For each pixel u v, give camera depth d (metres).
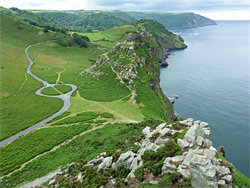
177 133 35.50
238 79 185.38
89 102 101.00
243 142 91.00
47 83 134.62
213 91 157.38
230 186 24.88
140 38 150.38
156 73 139.88
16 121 81.75
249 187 38.03
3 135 70.75
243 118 113.81
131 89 107.38
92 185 31.62
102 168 35.53
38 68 176.62
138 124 66.62
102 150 49.34
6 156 57.53
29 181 44.59
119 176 32.00
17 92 117.56
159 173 28.23
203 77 194.75
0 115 87.19
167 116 98.62
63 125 77.38
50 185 38.88
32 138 67.25
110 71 123.94
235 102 135.88
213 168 23.80
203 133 34.81
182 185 24.11
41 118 84.69
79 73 151.88
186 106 131.38
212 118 114.81
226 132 99.50
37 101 103.88
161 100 109.50
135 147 38.75
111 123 76.44
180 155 29.22
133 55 128.12
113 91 108.62
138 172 29.22
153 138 38.09
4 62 174.50
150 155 31.61
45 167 49.84
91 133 66.94
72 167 42.94
